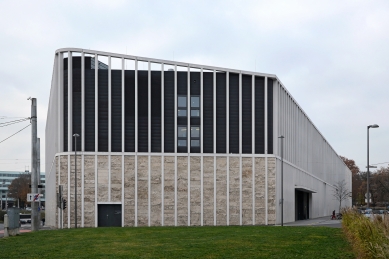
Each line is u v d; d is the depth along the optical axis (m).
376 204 94.88
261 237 23.95
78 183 50.00
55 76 53.88
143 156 51.19
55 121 53.59
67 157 50.12
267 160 53.31
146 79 52.16
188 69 52.78
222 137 52.97
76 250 18.72
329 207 100.25
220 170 52.41
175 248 19.16
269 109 54.84
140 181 50.97
